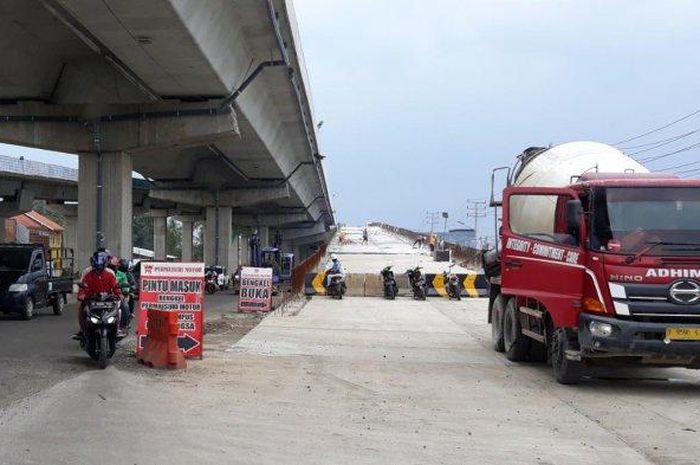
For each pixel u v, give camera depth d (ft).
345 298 108.99
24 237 232.32
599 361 37.17
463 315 83.61
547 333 40.98
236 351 48.16
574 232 37.60
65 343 50.01
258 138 125.90
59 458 22.06
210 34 77.25
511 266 42.73
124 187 100.83
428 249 273.13
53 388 32.37
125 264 51.13
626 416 30.58
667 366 37.42
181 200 192.54
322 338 57.88
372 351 50.90
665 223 35.65
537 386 37.93
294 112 132.26
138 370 38.55
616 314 34.86
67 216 224.33
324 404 31.63
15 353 44.32
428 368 43.47
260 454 23.24
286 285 149.89
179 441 24.41
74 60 93.56
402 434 26.53
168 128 97.86
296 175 205.26
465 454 23.93
